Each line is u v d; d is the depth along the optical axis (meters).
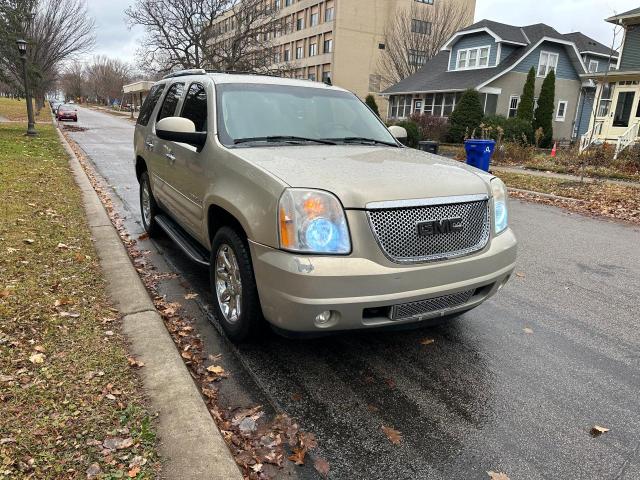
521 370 3.47
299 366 3.41
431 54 42.41
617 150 16.64
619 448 2.68
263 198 3.04
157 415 2.56
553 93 29.02
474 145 13.18
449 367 3.48
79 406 2.59
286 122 4.16
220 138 3.82
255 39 39.62
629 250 6.77
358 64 55.78
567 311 4.55
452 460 2.55
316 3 57.50
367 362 3.51
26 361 2.99
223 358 3.47
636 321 4.38
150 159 5.75
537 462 2.55
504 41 30.70
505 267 3.48
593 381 3.35
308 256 2.83
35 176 9.45
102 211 7.10
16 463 2.17
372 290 2.87
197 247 4.66
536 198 10.93
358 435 2.72
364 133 4.48
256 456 2.51
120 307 3.88
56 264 4.68
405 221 2.98
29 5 25.52
